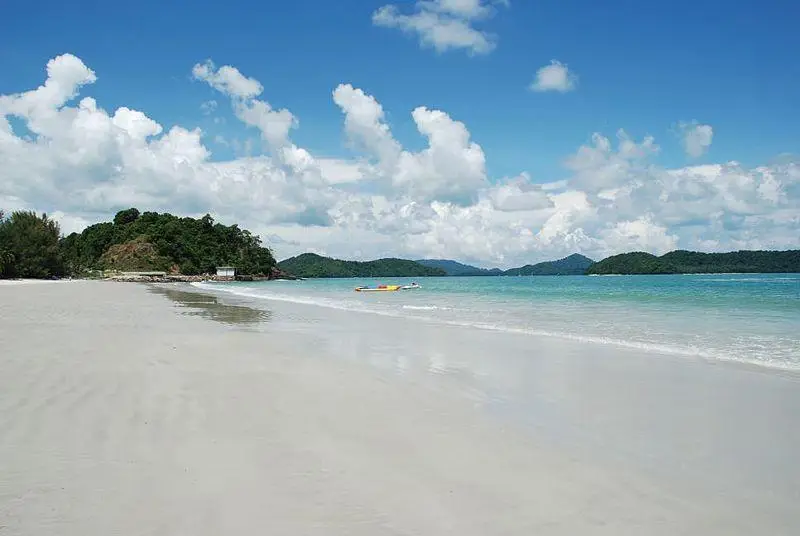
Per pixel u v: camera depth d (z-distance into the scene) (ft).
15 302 98.53
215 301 124.88
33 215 341.41
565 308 97.50
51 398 25.91
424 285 293.64
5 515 14.19
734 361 40.73
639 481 17.95
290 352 44.32
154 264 496.64
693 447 21.50
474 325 67.92
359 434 22.22
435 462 19.21
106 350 41.32
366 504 15.56
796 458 20.38
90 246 547.08
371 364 39.40
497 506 15.72
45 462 17.90
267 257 612.70
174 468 17.74
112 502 15.10
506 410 26.84
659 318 74.90
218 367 36.11
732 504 16.33
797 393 30.73
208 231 580.71
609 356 43.34
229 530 13.70
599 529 14.51
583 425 24.38
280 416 24.45
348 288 271.69
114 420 22.77
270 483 16.80
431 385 32.32
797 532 14.60
